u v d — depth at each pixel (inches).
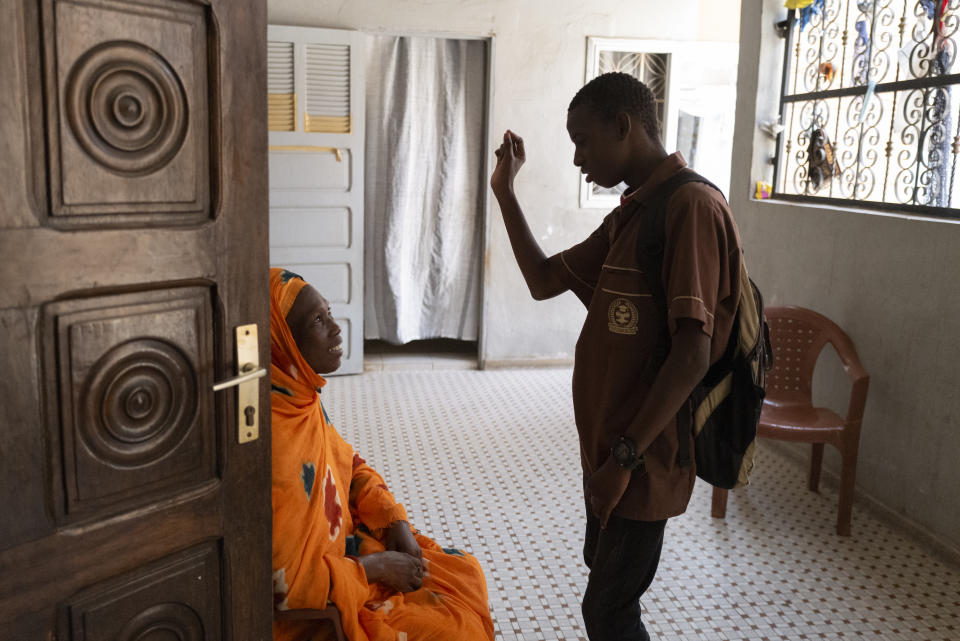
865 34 146.6
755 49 172.6
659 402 63.7
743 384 70.4
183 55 50.3
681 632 100.7
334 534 73.0
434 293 233.9
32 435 46.3
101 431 49.6
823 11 158.4
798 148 167.2
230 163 53.4
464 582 77.7
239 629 59.5
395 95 217.8
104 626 51.4
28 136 44.0
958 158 125.3
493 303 227.8
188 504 54.8
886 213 137.5
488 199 221.1
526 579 112.8
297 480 66.8
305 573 65.9
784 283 164.7
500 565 116.7
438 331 237.8
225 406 55.7
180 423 53.7
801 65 166.2
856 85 149.2
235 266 54.8
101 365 48.9
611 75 70.1
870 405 138.6
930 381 124.5
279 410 67.6
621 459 65.0
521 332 231.6
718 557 120.4
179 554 55.2
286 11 202.2
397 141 218.8
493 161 219.3
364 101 208.4
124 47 47.3
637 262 67.7
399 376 222.7
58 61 44.7
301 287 69.9
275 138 203.2
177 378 53.1
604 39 217.2
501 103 216.8
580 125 70.6
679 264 64.2
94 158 46.9
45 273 45.5
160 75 49.2
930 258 124.3
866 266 139.3
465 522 130.8
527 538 125.4
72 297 47.1
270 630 61.8
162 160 50.1
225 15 51.8
